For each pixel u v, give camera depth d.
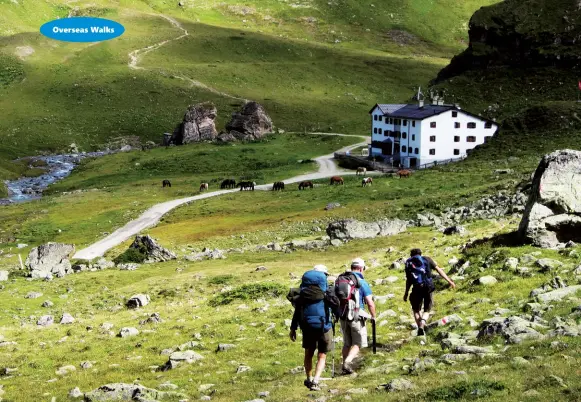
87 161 165.62
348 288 14.73
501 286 21.78
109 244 72.50
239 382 16.75
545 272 22.30
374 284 29.02
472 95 197.00
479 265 25.53
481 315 18.86
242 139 182.00
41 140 182.00
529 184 55.69
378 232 53.00
